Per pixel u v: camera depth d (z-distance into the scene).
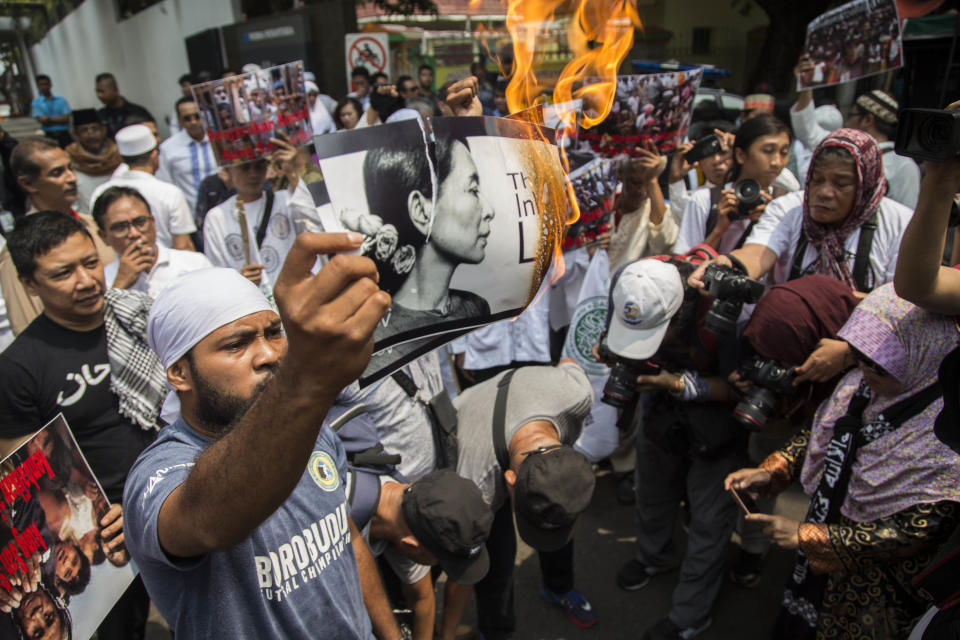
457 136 1.08
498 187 1.12
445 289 1.08
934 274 1.35
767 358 2.08
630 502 3.43
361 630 1.38
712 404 2.31
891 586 1.74
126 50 14.12
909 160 3.48
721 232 2.95
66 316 2.00
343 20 9.59
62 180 3.30
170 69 12.59
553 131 1.22
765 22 13.23
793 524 1.86
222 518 0.83
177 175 5.54
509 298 1.15
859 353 1.66
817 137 4.13
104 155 5.87
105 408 2.04
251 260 3.28
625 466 3.42
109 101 8.70
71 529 1.60
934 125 1.18
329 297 0.66
